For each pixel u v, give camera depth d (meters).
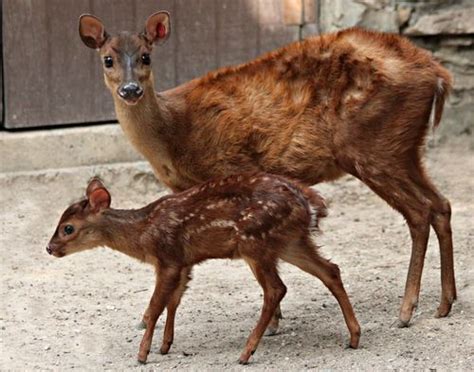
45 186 15.45
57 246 10.66
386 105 11.21
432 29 16.14
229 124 11.56
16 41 15.66
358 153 11.30
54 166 15.64
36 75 15.79
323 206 10.42
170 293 10.56
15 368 10.55
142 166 15.72
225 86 11.71
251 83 11.64
